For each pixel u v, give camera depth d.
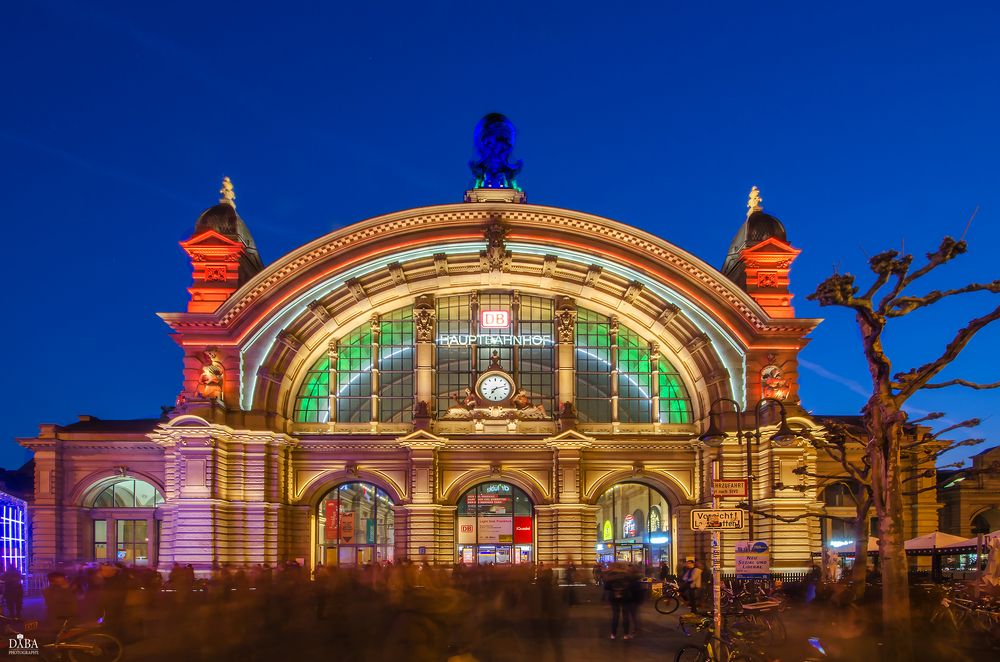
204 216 67.88
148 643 30.25
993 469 43.00
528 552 65.31
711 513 25.84
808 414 63.66
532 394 66.88
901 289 28.73
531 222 64.69
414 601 23.72
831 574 51.59
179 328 63.19
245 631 31.20
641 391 67.56
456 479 64.94
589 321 68.06
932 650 31.94
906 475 66.00
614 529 66.75
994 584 39.34
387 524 65.81
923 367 28.95
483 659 28.75
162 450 66.00
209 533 59.62
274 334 64.25
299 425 66.06
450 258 65.56
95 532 66.81
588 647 32.34
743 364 64.38
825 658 29.16
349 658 28.28
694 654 28.70
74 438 66.06
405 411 66.50
